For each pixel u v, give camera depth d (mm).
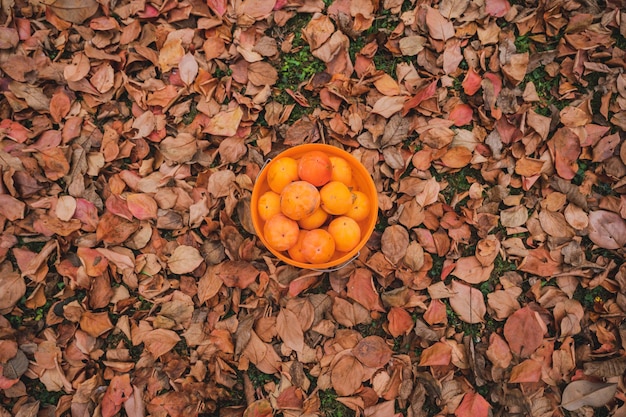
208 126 1381
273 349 1354
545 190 1422
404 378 1355
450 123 1420
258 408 1330
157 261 1362
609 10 1460
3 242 1327
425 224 1405
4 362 1294
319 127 1416
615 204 1409
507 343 1372
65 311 1323
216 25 1410
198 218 1362
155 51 1409
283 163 1225
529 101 1441
